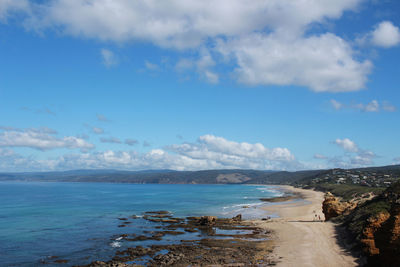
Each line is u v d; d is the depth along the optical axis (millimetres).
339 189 133625
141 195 162500
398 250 22219
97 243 40031
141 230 49500
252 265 28047
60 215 71562
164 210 83750
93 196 149625
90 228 52219
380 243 23891
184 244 37938
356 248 30141
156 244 38594
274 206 92500
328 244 34281
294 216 66188
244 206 94438
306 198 124375
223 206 95875
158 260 30938
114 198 135500
